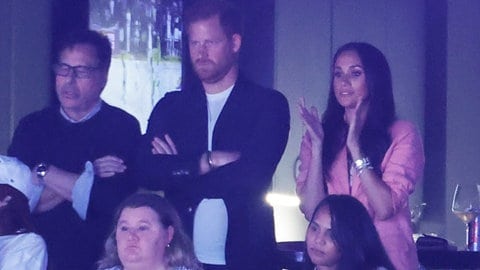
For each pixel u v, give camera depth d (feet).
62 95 23.24
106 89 31.37
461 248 34.09
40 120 23.75
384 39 37.27
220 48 21.80
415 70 37.78
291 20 35.19
